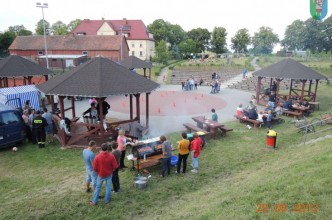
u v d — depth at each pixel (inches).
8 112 545.0
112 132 569.3
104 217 313.0
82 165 470.9
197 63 2059.5
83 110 905.5
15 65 917.2
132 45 3043.8
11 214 319.6
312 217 228.8
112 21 3149.6
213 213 269.9
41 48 2309.3
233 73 1747.0
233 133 644.1
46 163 480.4
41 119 548.7
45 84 629.6
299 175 319.3
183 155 423.2
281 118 786.8
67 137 564.1
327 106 959.0
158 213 316.5
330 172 306.7
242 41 3454.7
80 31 2982.3
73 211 325.4
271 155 494.0
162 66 2044.8
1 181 412.8
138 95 614.5
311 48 3720.5
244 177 388.8
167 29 3870.6
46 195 366.0
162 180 408.5
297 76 903.7
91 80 560.7
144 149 430.9
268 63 2102.6
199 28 3727.9
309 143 521.0
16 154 523.2
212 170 443.8
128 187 384.5
